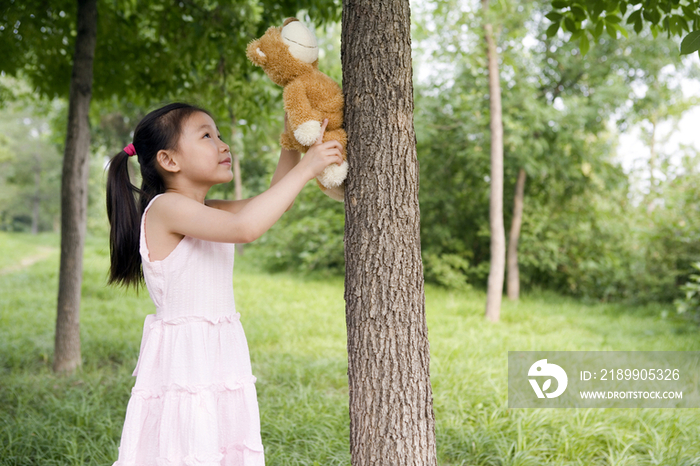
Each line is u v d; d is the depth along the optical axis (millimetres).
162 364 1470
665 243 9195
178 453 1414
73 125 4316
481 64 8258
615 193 10836
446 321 7211
